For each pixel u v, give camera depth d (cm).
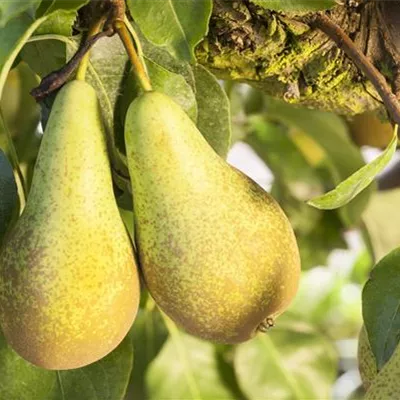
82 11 60
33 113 90
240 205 57
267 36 62
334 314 145
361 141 95
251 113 100
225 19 61
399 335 59
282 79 65
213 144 65
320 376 91
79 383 64
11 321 55
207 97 65
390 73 64
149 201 56
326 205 56
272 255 56
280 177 105
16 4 52
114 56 60
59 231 55
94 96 56
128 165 57
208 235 56
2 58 57
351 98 67
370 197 92
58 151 55
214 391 88
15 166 62
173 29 55
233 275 56
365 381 64
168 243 56
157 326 90
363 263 146
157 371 87
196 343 89
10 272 55
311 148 108
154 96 56
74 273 54
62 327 54
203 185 56
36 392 64
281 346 91
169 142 56
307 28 62
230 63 65
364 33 64
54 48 62
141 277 57
